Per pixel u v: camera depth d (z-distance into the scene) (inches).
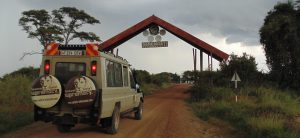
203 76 1514.5
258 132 494.3
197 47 1781.5
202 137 498.9
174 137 485.4
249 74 1537.9
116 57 525.7
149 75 2940.5
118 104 518.9
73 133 483.8
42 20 2090.3
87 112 439.2
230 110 787.4
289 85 1515.7
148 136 481.1
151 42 1781.5
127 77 583.5
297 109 878.4
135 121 653.9
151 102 1227.9
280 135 456.4
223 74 1553.9
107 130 487.2
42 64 470.0
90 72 455.2
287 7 1545.3
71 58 463.5
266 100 978.7
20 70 1402.6
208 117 747.4
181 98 1560.0
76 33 2207.2
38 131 492.7
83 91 429.7
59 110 444.1
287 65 1524.4
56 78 436.5
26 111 687.7
